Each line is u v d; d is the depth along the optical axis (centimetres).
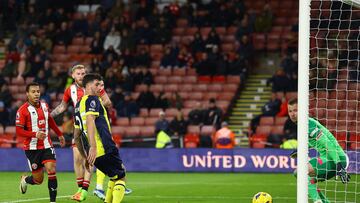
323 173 2955
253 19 7369
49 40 7544
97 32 7394
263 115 6331
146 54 7150
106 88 6750
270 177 5081
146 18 7681
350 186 4353
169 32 7475
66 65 7419
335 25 6506
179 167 5628
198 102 6788
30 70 7219
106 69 6944
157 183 4588
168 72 7144
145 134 6456
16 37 7606
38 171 3181
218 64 7000
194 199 3612
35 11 7888
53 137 5881
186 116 6688
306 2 2730
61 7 7962
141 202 3459
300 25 2731
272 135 5975
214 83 6988
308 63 2723
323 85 6141
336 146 2952
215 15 7575
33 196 3703
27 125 3114
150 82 6944
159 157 5650
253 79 7119
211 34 7156
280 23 7538
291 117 2981
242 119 6725
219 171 5578
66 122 5900
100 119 2766
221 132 5803
